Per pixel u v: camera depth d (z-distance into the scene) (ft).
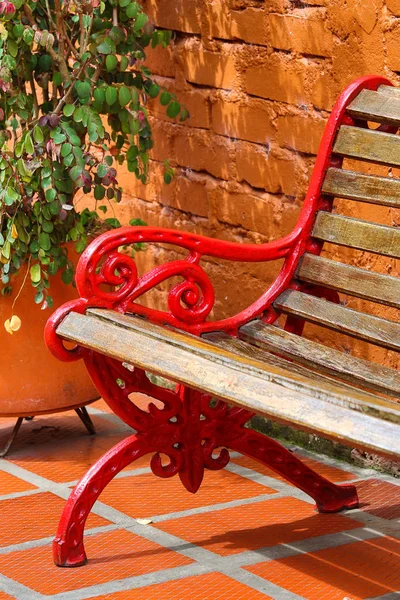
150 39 17.52
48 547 13.43
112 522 14.20
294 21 16.49
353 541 13.61
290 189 16.98
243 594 12.15
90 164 16.14
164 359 11.57
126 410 12.94
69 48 16.40
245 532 13.88
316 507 14.58
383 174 15.57
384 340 13.01
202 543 13.53
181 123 19.08
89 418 17.52
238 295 18.26
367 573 12.71
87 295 12.91
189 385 11.23
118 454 13.03
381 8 15.10
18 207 15.79
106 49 15.92
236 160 17.98
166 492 15.25
